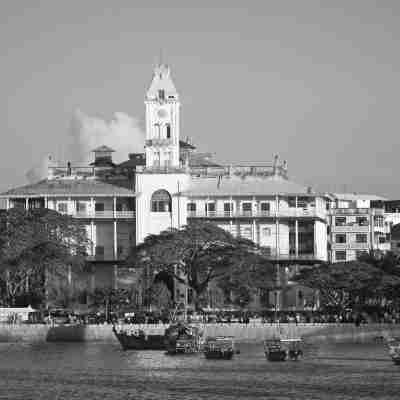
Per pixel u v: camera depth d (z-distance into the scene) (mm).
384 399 183375
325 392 189625
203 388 194250
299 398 184750
